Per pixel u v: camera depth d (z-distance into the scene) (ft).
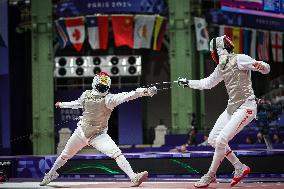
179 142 143.23
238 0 155.84
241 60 56.59
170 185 61.57
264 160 69.77
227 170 70.38
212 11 163.73
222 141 56.65
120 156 59.77
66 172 75.36
